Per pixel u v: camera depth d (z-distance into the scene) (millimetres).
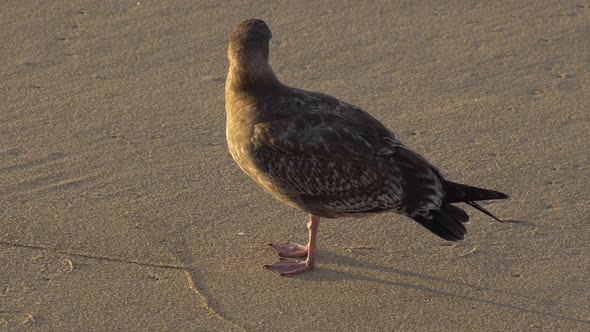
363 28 14977
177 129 12523
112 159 11891
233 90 10109
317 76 13750
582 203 11195
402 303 9711
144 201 11156
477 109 13094
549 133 12586
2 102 12938
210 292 9805
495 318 9492
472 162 11969
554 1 15883
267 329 9312
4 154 11867
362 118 10094
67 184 11391
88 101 13047
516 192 11414
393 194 9938
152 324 9312
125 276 9969
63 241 10453
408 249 10531
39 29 14688
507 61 14242
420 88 13555
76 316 9375
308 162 9844
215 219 10930
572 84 13719
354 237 10742
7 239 10422
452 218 9977
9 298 9570
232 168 11797
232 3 15570
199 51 14297
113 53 14195
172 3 15531
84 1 15461
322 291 9891
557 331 9312
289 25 14992
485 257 10383
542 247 10500
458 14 15469
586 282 9961
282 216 11055
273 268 10156
